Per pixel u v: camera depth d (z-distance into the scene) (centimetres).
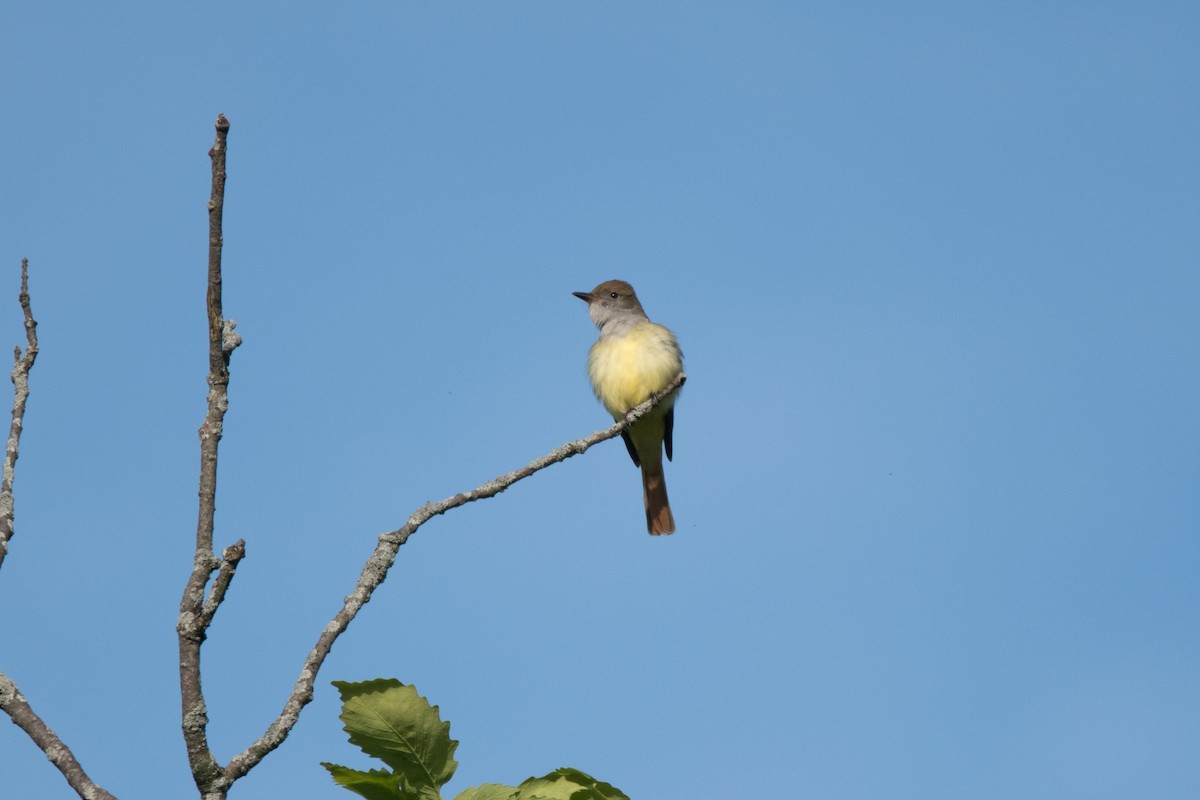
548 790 670
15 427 751
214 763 629
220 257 699
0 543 702
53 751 639
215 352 702
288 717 654
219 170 698
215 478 681
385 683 679
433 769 684
